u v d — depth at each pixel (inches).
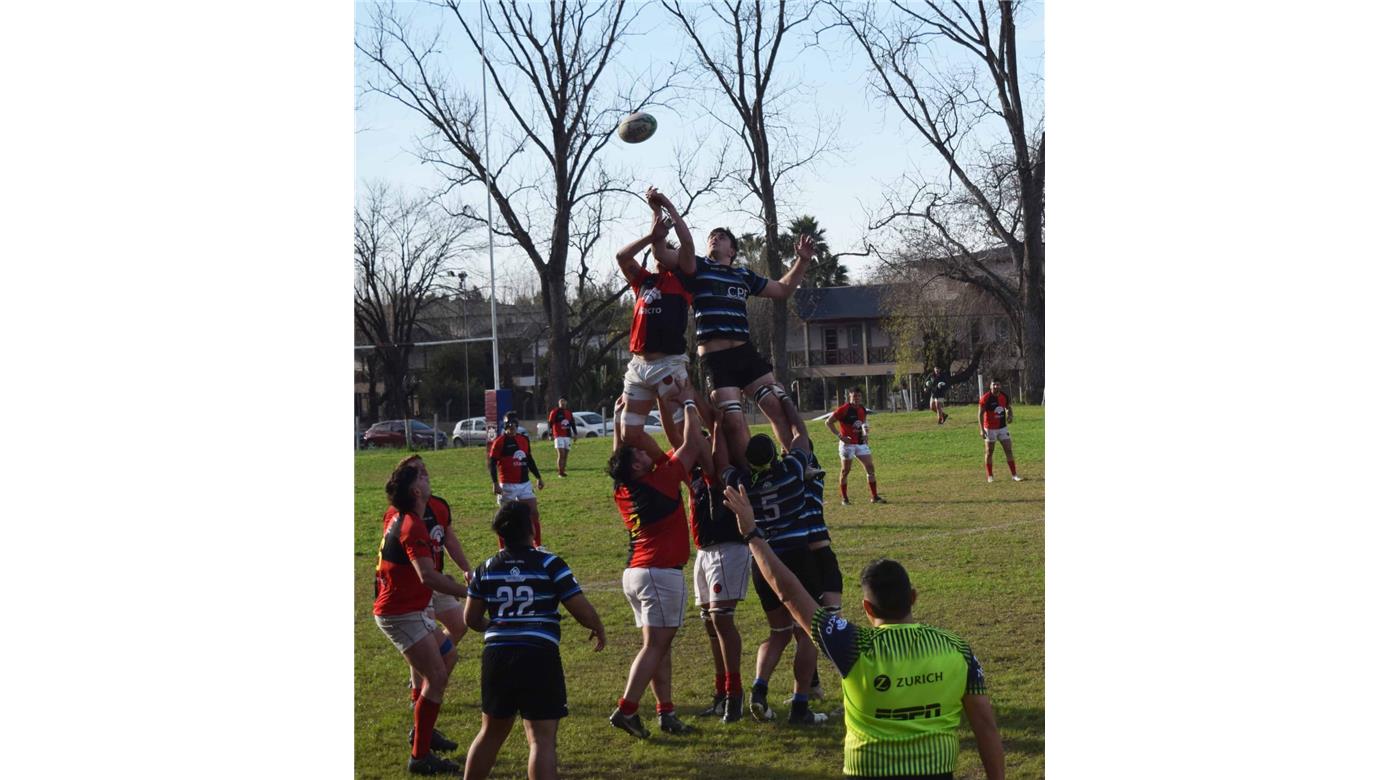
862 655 189.2
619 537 587.8
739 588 310.5
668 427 326.6
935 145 1148.5
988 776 193.6
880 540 541.0
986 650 369.7
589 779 279.4
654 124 340.8
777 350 1245.7
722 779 275.6
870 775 186.4
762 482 304.2
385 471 908.6
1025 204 1108.5
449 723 329.4
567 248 1296.8
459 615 307.4
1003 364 1198.3
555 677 247.3
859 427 647.1
